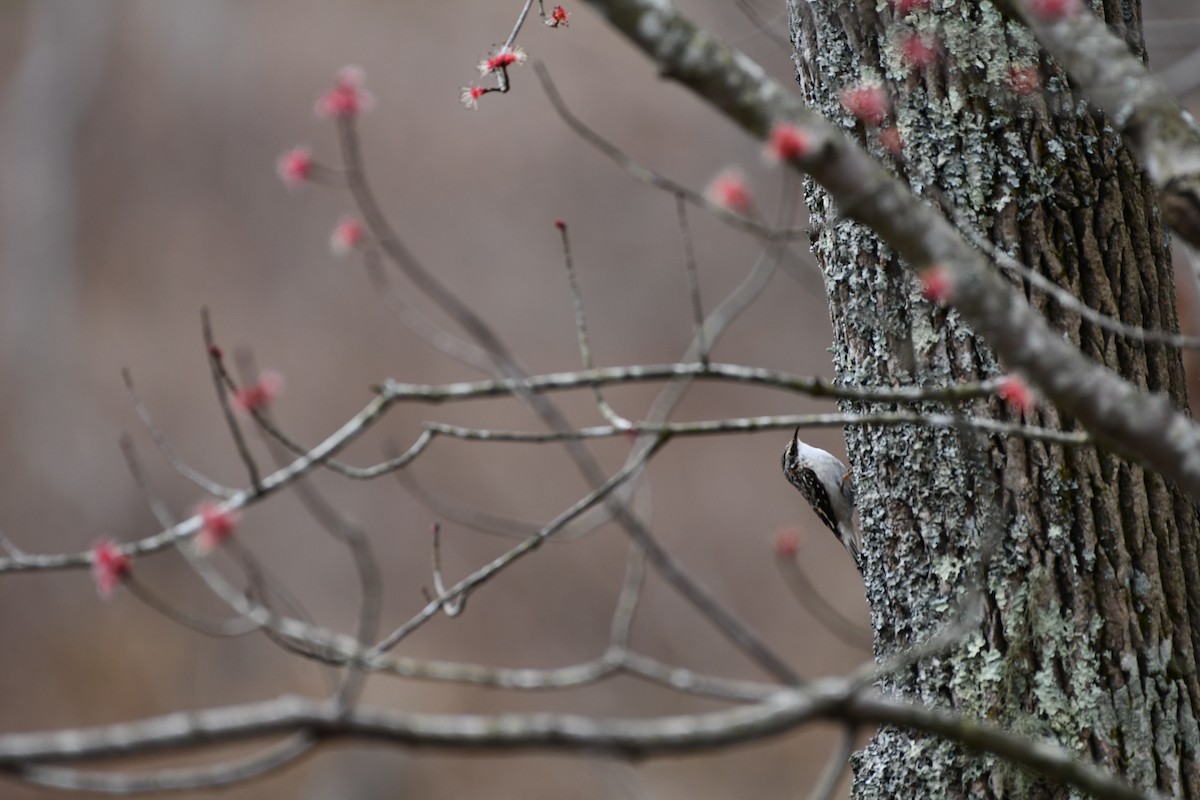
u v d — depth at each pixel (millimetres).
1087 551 4414
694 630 19297
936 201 4488
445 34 25203
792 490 21328
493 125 24438
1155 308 4559
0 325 22969
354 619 20062
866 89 4113
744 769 17219
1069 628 4402
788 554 5074
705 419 21969
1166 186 3080
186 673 19109
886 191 3109
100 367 22766
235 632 3881
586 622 19766
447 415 22062
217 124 24844
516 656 19500
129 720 18562
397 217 23875
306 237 23922
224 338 22906
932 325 4574
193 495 21625
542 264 23578
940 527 4570
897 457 4672
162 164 24734
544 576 20281
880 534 4746
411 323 4660
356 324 23031
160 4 25359
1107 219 4520
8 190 24031
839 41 4680
